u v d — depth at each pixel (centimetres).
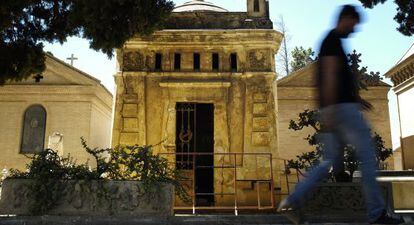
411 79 2422
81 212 833
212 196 1445
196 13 1453
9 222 802
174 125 1354
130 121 1351
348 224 816
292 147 2462
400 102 2586
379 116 2569
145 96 1374
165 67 1392
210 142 1499
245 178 1321
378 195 459
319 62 488
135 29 1180
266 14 1468
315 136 1136
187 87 1379
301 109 2528
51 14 1342
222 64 1398
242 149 1346
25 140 2714
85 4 1119
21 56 1315
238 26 1448
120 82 1379
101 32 1162
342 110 461
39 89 2753
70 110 2733
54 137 1892
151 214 841
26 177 853
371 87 2581
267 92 1377
